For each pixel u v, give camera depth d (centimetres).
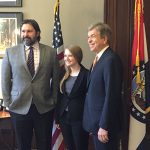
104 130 207
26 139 263
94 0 345
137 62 280
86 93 243
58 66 272
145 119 281
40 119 260
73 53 258
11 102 260
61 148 307
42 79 259
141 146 284
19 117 257
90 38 224
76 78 257
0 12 346
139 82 280
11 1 345
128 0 307
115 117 211
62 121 262
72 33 349
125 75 304
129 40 306
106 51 220
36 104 256
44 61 260
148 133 283
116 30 310
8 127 342
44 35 348
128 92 299
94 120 218
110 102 206
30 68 256
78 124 255
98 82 216
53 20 346
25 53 258
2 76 262
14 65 256
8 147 346
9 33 347
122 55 307
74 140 261
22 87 254
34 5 346
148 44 307
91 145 316
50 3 346
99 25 222
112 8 312
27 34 254
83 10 346
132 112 284
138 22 283
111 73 207
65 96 260
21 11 347
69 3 346
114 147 217
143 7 298
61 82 264
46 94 262
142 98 281
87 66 349
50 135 272
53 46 315
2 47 348
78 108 255
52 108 265
